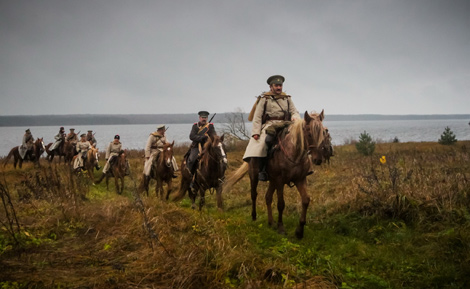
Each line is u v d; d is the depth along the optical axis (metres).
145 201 7.33
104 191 11.88
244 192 10.38
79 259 4.66
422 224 5.75
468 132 76.50
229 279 4.14
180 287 3.90
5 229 5.57
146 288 3.86
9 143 70.81
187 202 9.80
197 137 8.52
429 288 4.04
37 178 8.60
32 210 7.00
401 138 59.66
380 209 6.30
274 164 6.12
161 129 10.45
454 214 5.75
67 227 6.02
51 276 4.06
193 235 5.70
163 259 4.51
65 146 19.22
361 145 19.22
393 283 4.20
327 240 5.78
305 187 5.94
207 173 7.95
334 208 7.07
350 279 4.33
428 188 6.83
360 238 5.79
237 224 6.65
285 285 3.99
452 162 11.28
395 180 6.90
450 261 4.53
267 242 5.74
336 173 12.20
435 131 94.25
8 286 3.74
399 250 5.07
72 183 8.03
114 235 5.62
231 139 26.53
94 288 3.82
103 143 61.25
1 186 5.33
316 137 5.37
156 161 10.09
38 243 5.18
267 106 6.65
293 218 7.15
